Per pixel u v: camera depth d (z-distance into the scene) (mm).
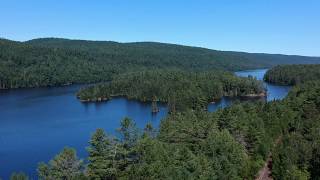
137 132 71312
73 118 173750
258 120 92500
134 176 59344
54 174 65875
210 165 65375
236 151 72000
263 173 80000
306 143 79625
